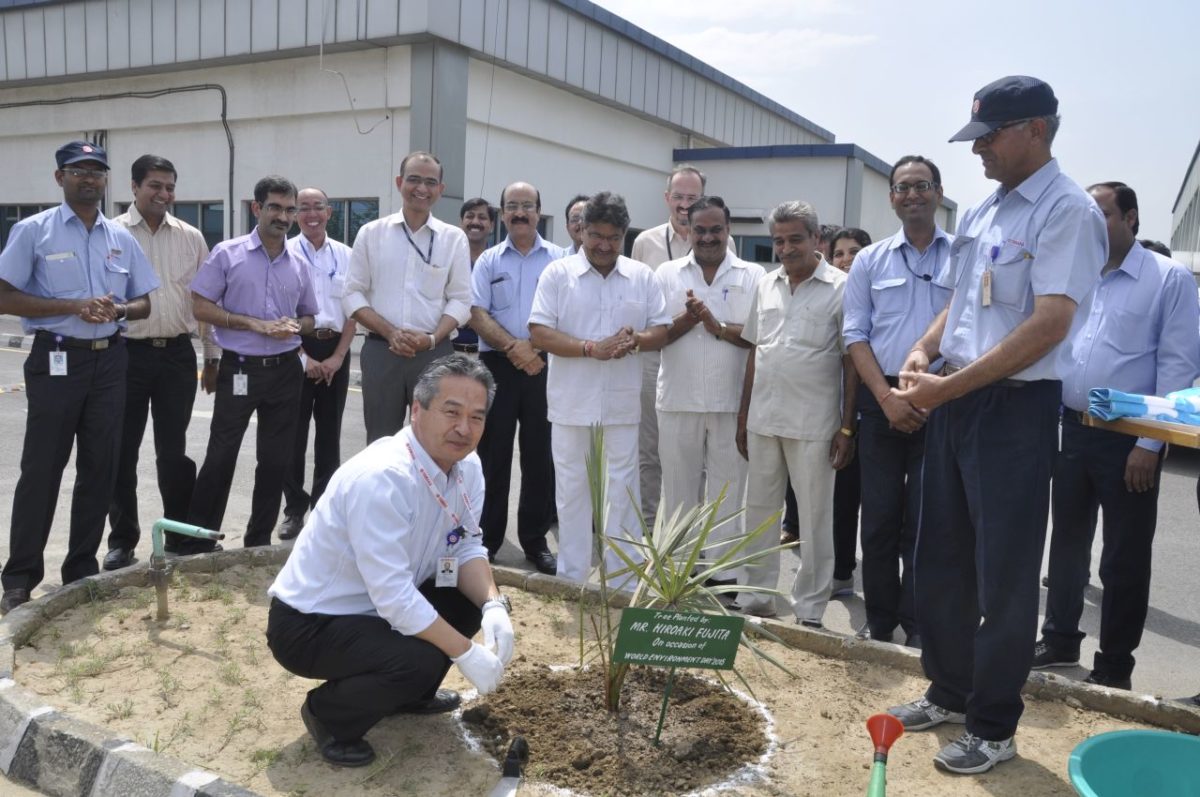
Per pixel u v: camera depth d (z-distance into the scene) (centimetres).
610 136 1641
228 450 527
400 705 318
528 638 422
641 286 495
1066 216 290
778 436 458
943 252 436
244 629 420
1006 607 310
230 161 1447
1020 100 292
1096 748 274
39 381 446
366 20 1236
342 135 1352
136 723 329
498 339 550
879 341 442
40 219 443
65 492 668
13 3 1520
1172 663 458
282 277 536
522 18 1348
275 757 309
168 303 525
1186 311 411
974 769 313
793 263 451
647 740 322
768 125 2123
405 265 538
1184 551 654
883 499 443
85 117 1568
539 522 573
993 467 308
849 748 331
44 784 299
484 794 292
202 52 1374
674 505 513
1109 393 320
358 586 307
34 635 400
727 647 308
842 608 536
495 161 1409
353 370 1398
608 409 491
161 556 418
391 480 297
